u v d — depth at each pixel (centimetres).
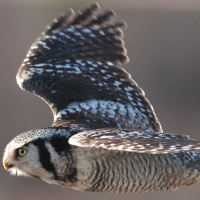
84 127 1216
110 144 1040
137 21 2431
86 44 1309
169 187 1238
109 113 1256
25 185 2250
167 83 2406
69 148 1184
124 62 1295
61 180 1198
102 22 1313
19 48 2336
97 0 2422
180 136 1061
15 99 2300
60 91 1274
